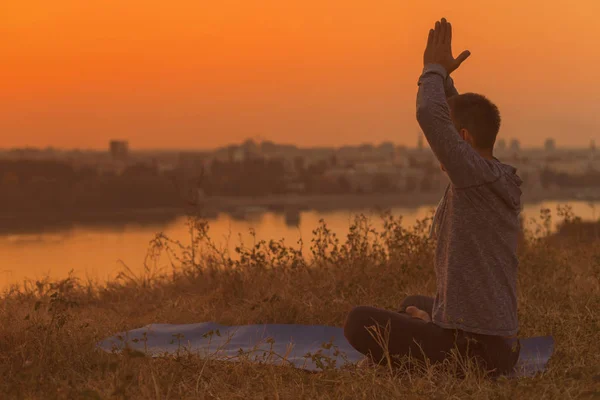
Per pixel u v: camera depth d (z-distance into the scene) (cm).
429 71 357
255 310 572
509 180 349
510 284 348
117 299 707
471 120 355
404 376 360
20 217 16588
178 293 707
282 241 696
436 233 364
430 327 359
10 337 442
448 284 349
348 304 575
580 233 907
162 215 17838
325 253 696
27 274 716
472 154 340
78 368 398
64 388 333
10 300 609
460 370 352
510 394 318
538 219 879
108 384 355
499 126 361
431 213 784
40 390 350
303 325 521
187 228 765
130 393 338
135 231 11869
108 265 809
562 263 719
